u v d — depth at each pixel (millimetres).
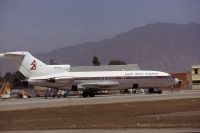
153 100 113938
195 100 108562
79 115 77438
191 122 57062
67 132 49938
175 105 92500
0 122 68500
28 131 52750
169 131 47094
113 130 50344
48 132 50656
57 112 84562
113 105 98750
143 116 70500
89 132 49094
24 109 93938
